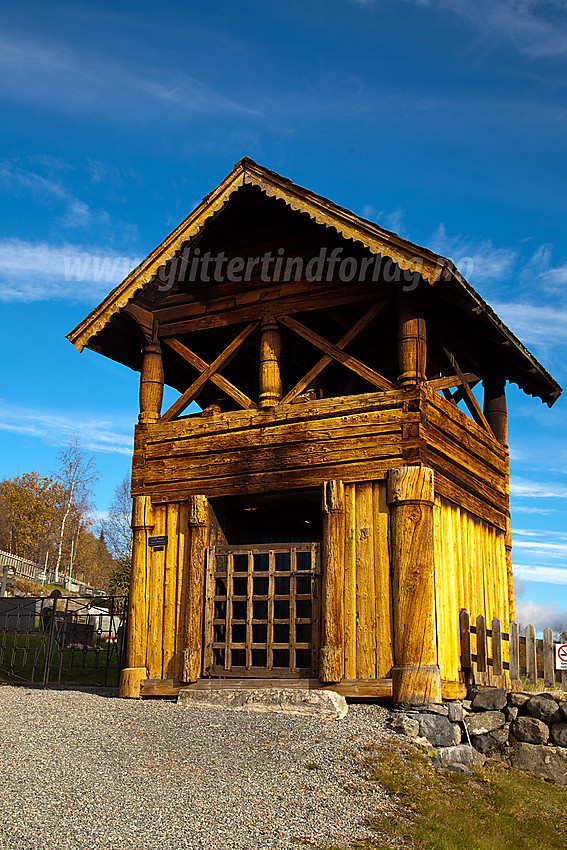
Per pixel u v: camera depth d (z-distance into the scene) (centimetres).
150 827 631
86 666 1739
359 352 1373
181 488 1221
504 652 1295
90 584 6531
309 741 881
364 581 1055
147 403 1288
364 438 1095
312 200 1129
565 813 853
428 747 923
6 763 777
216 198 1205
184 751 840
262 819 670
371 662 1029
